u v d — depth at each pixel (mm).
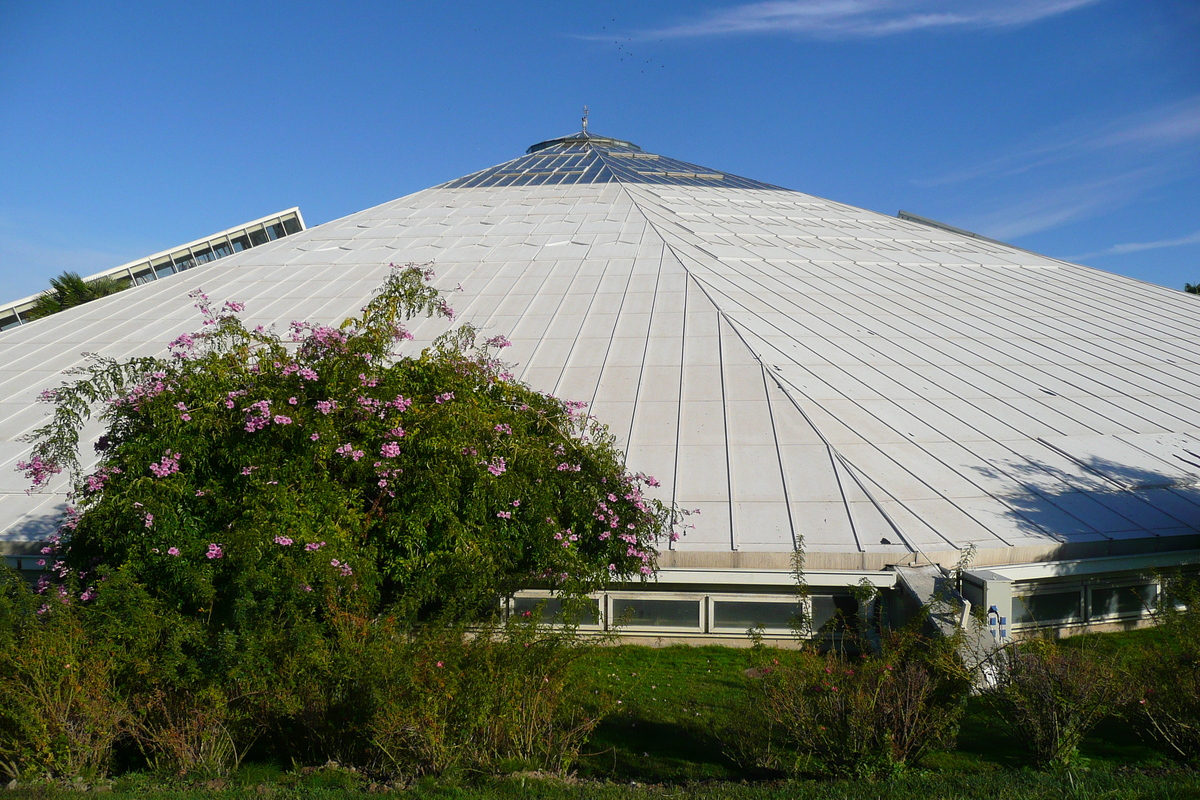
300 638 7461
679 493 12859
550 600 12125
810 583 11422
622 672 10648
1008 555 11648
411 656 7449
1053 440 14805
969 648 8547
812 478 13102
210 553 8156
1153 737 7828
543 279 22328
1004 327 20516
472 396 10148
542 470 9898
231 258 26625
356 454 8930
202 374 9352
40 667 7152
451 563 8992
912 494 12844
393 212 31594
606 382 16359
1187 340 20484
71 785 6941
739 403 15367
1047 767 7363
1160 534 12297
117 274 37031
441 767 7137
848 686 7496
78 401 9531
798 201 34844
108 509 8500
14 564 12531
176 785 6996
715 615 11953
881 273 24797
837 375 16688
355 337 9898
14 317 32969
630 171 37500
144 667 7328
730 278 22328
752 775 7484
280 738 7945
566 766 7383
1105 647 11445
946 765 7586
